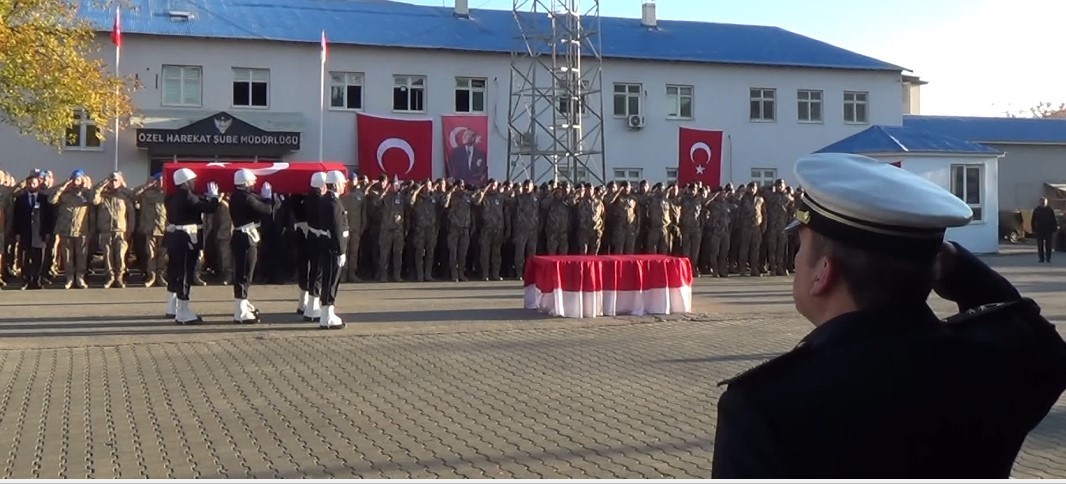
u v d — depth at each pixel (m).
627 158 37.28
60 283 18.55
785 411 1.75
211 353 11.30
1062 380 1.99
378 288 18.69
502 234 20.45
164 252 18.28
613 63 37.16
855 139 29.44
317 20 35.78
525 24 38.00
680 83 37.88
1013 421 1.90
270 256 19.33
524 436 7.46
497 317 14.52
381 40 34.75
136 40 32.38
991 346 1.88
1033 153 45.53
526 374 10.10
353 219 19.70
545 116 35.94
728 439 1.79
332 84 34.38
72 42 22.38
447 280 20.28
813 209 1.94
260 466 6.60
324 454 6.92
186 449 7.06
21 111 22.09
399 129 33.38
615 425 7.83
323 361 10.80
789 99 39.16
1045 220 27.50
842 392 1.74
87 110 22.83
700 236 21.72
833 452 1.72
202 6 35.09
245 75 33.59
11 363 10.59
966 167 28.95
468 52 35.31
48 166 31.42
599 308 14.68
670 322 14.16
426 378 9.84
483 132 34.72
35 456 6.88
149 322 13.64
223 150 32.12
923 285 1.88
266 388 9.30
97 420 7.97
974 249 29.31
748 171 38.72
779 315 14.94
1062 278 22.09
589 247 20.83
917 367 1.77
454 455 6.90
